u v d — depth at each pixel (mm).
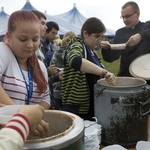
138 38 1771
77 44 1326
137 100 967
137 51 2004
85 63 1181
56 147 522
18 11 869
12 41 880
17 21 835
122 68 2135
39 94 973
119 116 973
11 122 384
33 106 460
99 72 1179
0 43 928
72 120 661
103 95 1006
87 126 937
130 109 965
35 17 871
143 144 958
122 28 2254
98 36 1369
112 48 1810
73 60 1196
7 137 351
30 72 958
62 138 547
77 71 1315
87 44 1401
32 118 422
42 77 990
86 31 1371
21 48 872
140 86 1009
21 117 400
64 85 1405
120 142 1003
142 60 1592
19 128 373
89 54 1368
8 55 896
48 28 2732
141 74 1456
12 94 899
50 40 2762
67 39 2787
